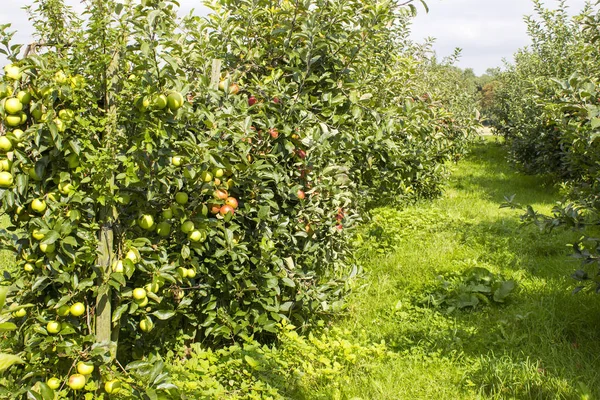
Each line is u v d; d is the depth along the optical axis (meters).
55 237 2.57
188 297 3.72
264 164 3.91
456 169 13.44
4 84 2.53
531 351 4.08
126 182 2.71
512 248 6.57
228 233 3.54
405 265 6.11
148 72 2.81
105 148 2.70
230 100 3.81
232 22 4.72
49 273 2.74
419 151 8.55
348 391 3.55
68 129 2.70
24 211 2.77
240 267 3.87
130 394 2.88
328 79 4.67
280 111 4.11
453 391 3.58
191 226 3.21
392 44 8.05
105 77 2.78
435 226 7.59
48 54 2.71
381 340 4.21
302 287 4.33
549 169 10.61
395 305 5.03
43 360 2.81
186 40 4.11
